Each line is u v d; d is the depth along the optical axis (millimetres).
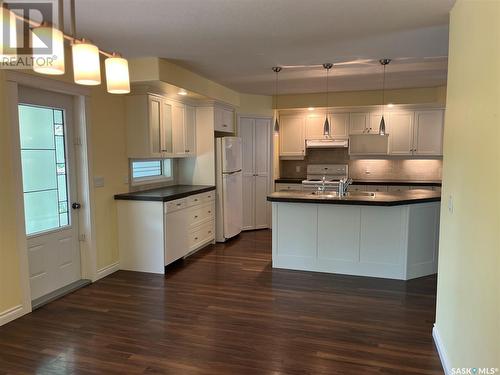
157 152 4629
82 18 2873
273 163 6938
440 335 2629
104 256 4203
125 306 3396
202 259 4934
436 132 6348
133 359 2523
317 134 6922
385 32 3283
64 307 3367
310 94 6695
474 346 1871
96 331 2918
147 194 4488
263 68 4672
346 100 6551
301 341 2756
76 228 3939
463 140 2191
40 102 3410
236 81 5504
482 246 1775
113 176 4328
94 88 3961
